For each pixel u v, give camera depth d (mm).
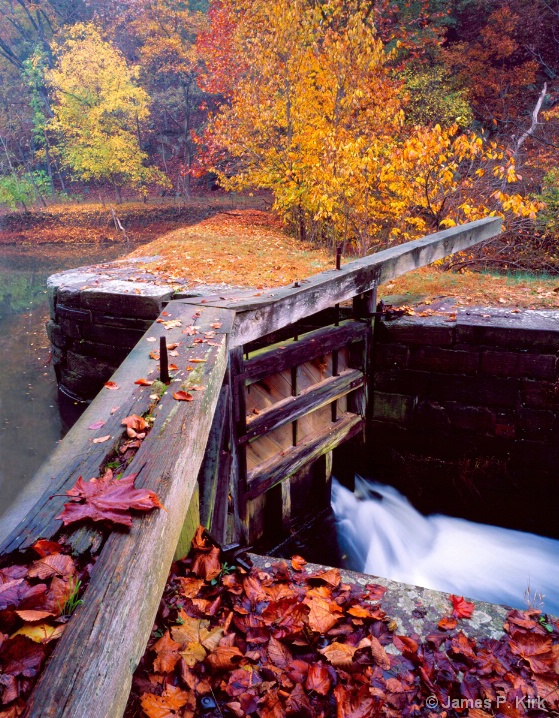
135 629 1528
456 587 5469
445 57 23156
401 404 6316
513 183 17172
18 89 37625
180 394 2639
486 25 24984
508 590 5383
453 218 11281
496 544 6020
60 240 27297
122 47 36562
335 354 5906
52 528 1700
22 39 39438
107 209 29750
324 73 14164
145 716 1653
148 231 28297
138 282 7562
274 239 13750
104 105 28250
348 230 12984
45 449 6922
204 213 28734
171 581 2307
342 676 1946
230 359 4277
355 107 13844
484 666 2080
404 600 2463
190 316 4020
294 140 14453
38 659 1266
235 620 2188
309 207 14078
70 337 7477
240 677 1905
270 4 14039
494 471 6051
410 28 22250
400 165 10867
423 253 6719
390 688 1938
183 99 33219
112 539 1658
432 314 6324
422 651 2148
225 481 3953
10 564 1602
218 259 9672
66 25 35125
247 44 15258
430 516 6480
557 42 24766
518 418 5820
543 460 5832
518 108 23109
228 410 4254
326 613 2246
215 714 1763
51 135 36219
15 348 10602
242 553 2625
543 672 2070
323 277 5156
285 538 5520
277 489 5336
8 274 18875
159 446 2199
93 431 2318
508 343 5688
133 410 2523
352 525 6289
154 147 36594
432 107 19344
